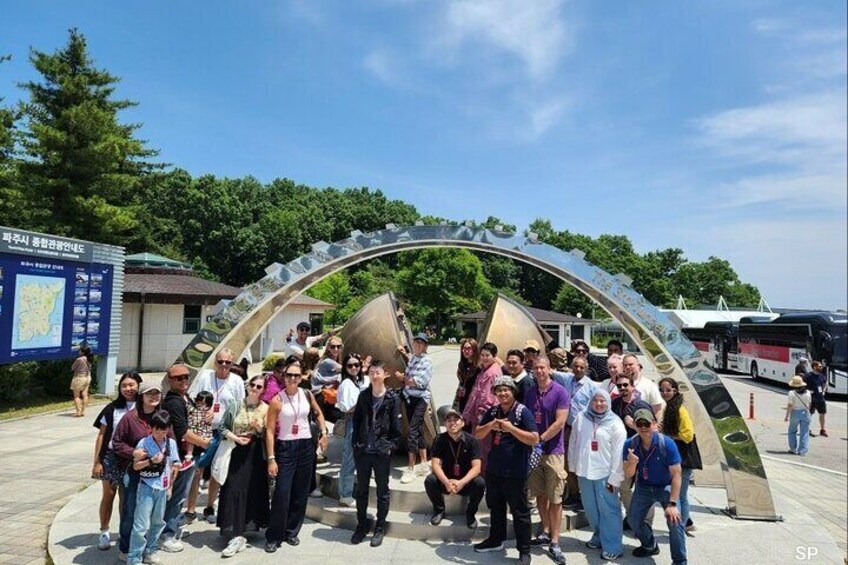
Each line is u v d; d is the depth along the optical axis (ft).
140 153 103.45
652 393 23.82
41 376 52.95
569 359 26.66
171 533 19.62
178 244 178.40
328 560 18.79
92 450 34.68
